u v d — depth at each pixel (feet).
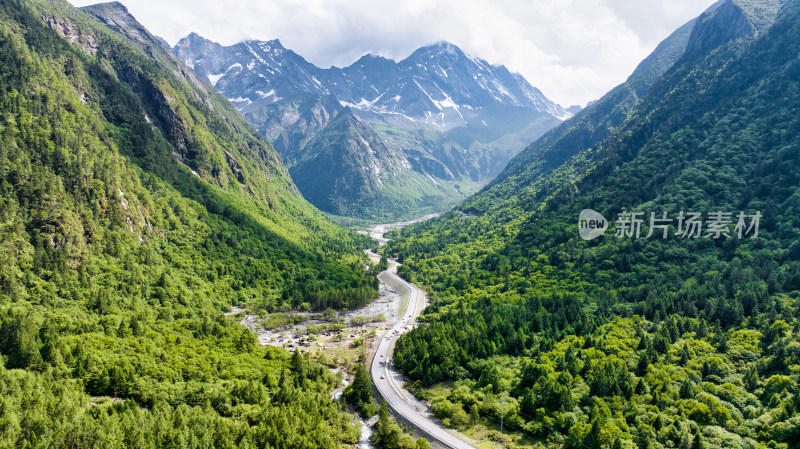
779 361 463.83
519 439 434.30
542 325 629.51
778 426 377.50
